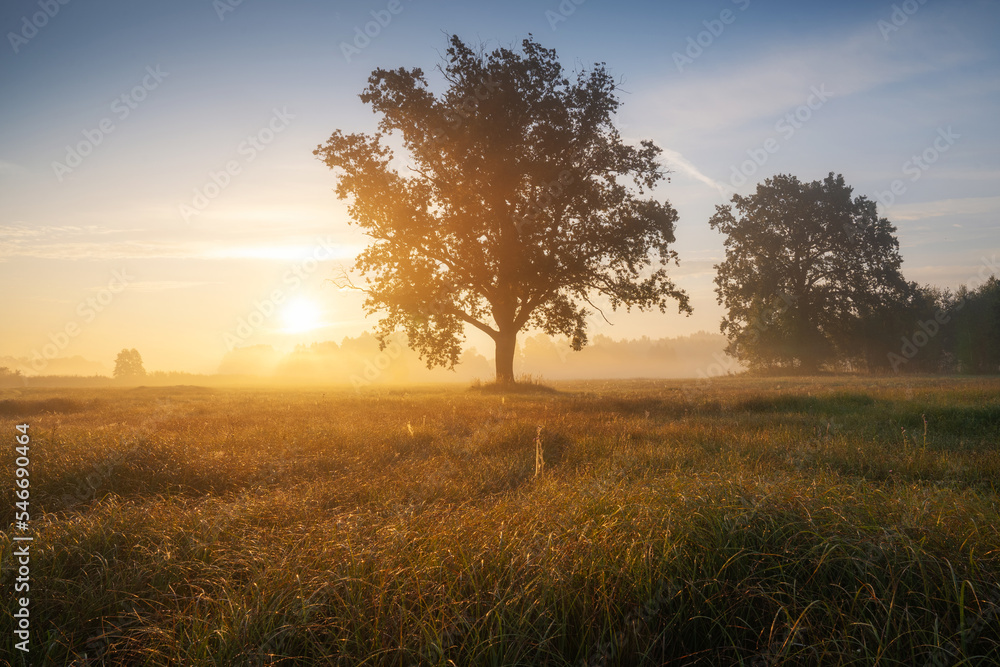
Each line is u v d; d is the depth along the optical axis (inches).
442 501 221.8
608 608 124.2
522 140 1150.3
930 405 534.6
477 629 118.6
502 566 139.6
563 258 1183.6
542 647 116.6
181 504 222.8
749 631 126.3
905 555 135.6
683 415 574.6
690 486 192.2
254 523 191.3
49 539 169.0
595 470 279.0
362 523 177.3
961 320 2588.6
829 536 145.6
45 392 1455.5
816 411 576.1
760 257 2311.8
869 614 125.1
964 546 141.7
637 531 152.8
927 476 276.4
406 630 121.1
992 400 580.1
